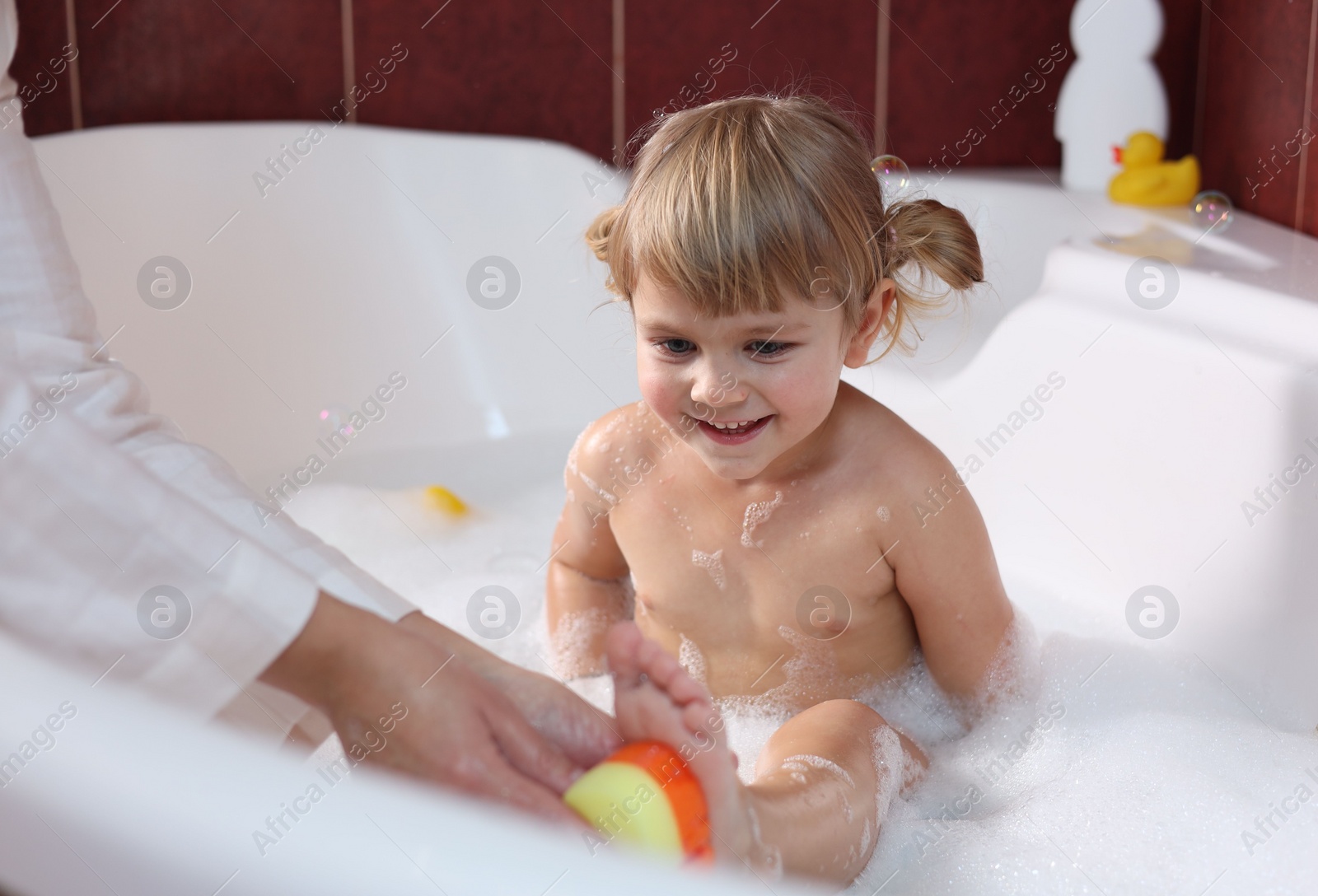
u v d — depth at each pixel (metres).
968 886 0.75
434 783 0.56
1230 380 0.95
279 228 1.51
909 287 0.97
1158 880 0.73
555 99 1.76
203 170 1.48
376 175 1.56
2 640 0.50
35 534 0.49
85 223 1.40
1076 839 0.77
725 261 0.76
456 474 1.46
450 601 1.16
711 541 0.92
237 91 1.66
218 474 0.67
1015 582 1.16
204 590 0.52
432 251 1.56
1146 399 1.03
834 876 0.72
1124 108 1.59
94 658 0.51
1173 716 0.89
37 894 0.46
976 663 0.92
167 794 0.44
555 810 0.55
